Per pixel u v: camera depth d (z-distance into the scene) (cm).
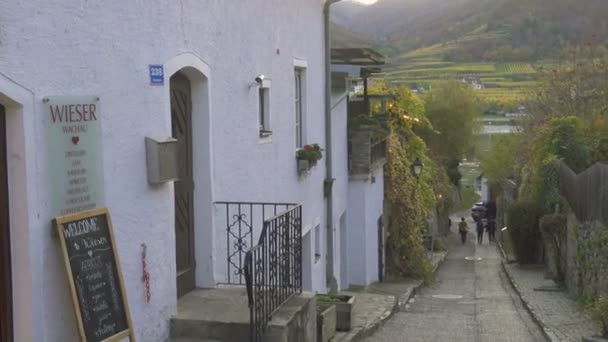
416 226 2258
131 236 698
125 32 682
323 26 1514
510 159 4191
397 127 2358
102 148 650
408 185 2236
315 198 1457
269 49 1112
